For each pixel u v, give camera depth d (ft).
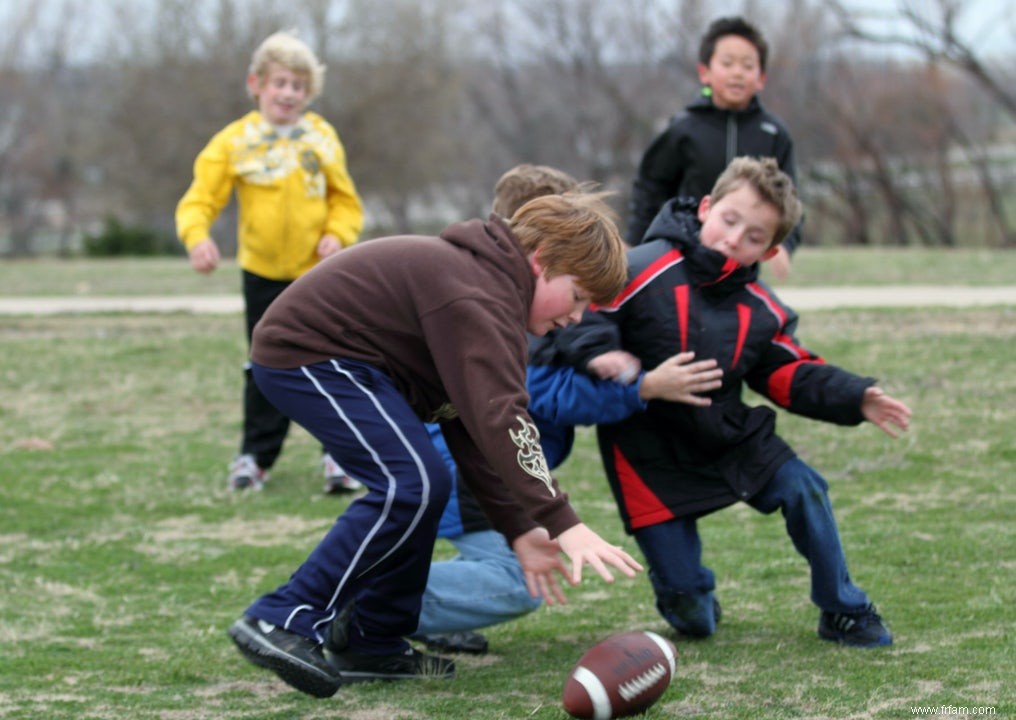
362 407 24.04
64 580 35.88
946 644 27.89
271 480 48.85
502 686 26.20
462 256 24.36
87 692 26.40
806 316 79.15
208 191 45.55
